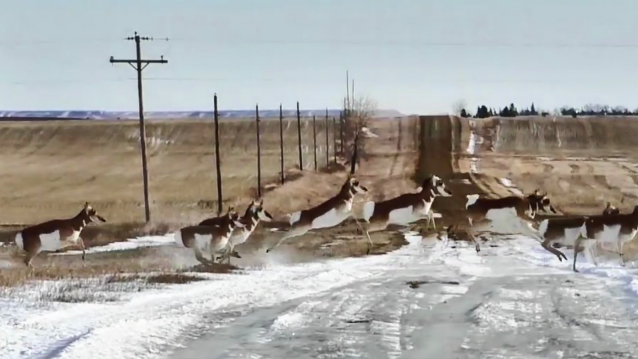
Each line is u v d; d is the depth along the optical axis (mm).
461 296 49125
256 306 44062
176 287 50469
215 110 126188
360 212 128125
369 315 41156
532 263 76875
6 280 50219
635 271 63906
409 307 44094
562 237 73625
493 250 94000
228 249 67688
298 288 52594
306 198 162375
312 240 102125
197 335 35125
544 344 33688
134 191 181000
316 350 32250
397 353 31734
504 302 46250
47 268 63531
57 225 69688
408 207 77188
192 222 115625
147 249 84812
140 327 35500
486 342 34000
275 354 31500
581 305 45188
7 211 140000
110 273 58000
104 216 127562
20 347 30375
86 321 36094
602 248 85938
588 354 31703
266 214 68938
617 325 38500
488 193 173250
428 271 68062
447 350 32344
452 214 137000
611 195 173250
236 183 190750
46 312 38250
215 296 46969
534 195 80250
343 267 69875
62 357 28609
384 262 77875
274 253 82625
